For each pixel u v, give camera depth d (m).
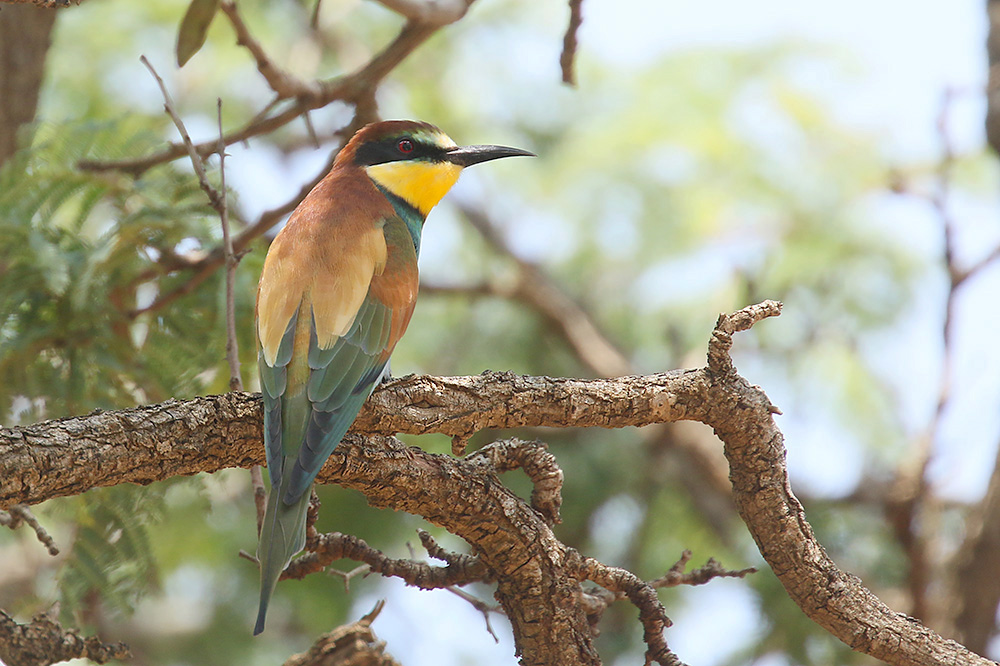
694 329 15.00
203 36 7.67
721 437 7.01
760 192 15.16
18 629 6.70
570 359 16.06
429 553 7.15
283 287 7.45
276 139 14.98
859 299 15.03
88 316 8.99
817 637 12.33
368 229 7.97
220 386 9.41
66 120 9.62
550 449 14.59
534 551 6.73
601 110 16.00
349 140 9.67
